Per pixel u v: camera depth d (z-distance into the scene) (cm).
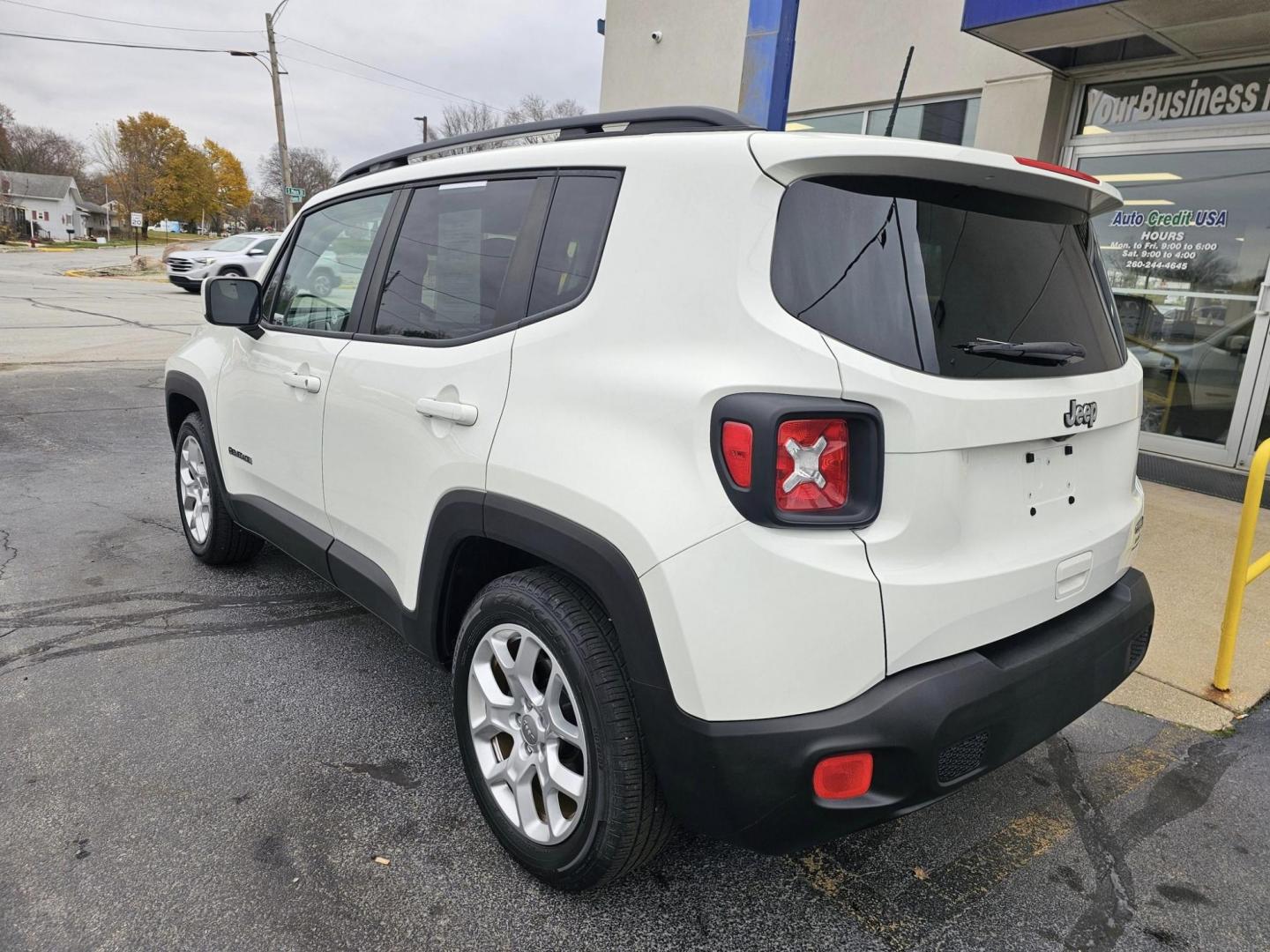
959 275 189
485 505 216
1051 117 678
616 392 191
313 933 203
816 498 170
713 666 172
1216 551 479
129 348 1259
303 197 3147
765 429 167
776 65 596
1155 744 303
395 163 315
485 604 221
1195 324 642
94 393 909
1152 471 631
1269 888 233
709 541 171
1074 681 205
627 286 197
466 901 216
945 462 176
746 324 175
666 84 994
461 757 243
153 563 438
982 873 235
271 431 335
